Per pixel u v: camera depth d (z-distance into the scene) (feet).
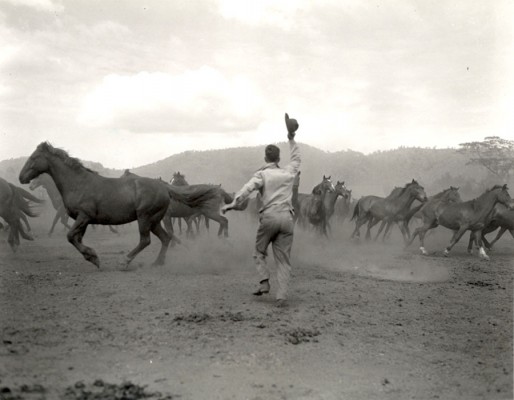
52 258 43.01
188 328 20.74
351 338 20.40
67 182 35.55
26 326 20.31
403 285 33.22
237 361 17.01
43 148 35.35
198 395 14.07
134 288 28.60
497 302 28.35
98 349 17.79
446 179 230.27
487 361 18.02
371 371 16.69
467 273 40.34
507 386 15.55
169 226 51.52
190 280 31.68
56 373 15.31
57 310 23.15
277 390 14.66
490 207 51.44
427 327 22.61
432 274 39.17
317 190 62.80
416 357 18.37
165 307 24.32
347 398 14.30
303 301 26.78
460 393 14.99
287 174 25.94
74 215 36.40
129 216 36.40
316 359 17.61
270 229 25.43
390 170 419.54
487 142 256.93
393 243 67.92
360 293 29.71
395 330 21.91
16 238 46.60
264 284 26.27
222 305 25.14
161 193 36.99
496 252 59.72
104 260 42.04
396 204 64.59
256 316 23.08
